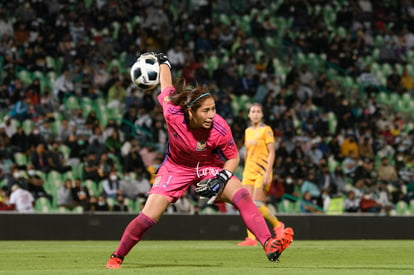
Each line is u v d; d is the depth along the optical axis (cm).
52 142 5122
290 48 7138
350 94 7012
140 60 1870
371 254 2792
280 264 2125
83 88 5834
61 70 5941
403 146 6450
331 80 7056
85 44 6109
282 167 5509
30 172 4878
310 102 6375
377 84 7200
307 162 5822
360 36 7500
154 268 1791
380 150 6356
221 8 7212
